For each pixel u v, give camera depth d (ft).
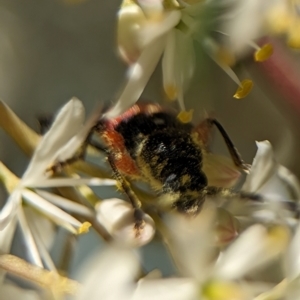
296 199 0.39
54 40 0.42
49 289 0.36
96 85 0.42
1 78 0.42
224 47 0.38
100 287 0.35
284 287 0.37
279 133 0.42
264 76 0.41
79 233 0.37
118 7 0.39
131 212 0.37
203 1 0.38
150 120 0.39
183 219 0.37
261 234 0.37
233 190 0.38
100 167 0.38
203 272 0.37
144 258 0.38
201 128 0.39
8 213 0.37
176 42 0.38
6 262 0.36
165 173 0.38
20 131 0.38
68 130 0.37
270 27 0.38
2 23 0.41
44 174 0.37
